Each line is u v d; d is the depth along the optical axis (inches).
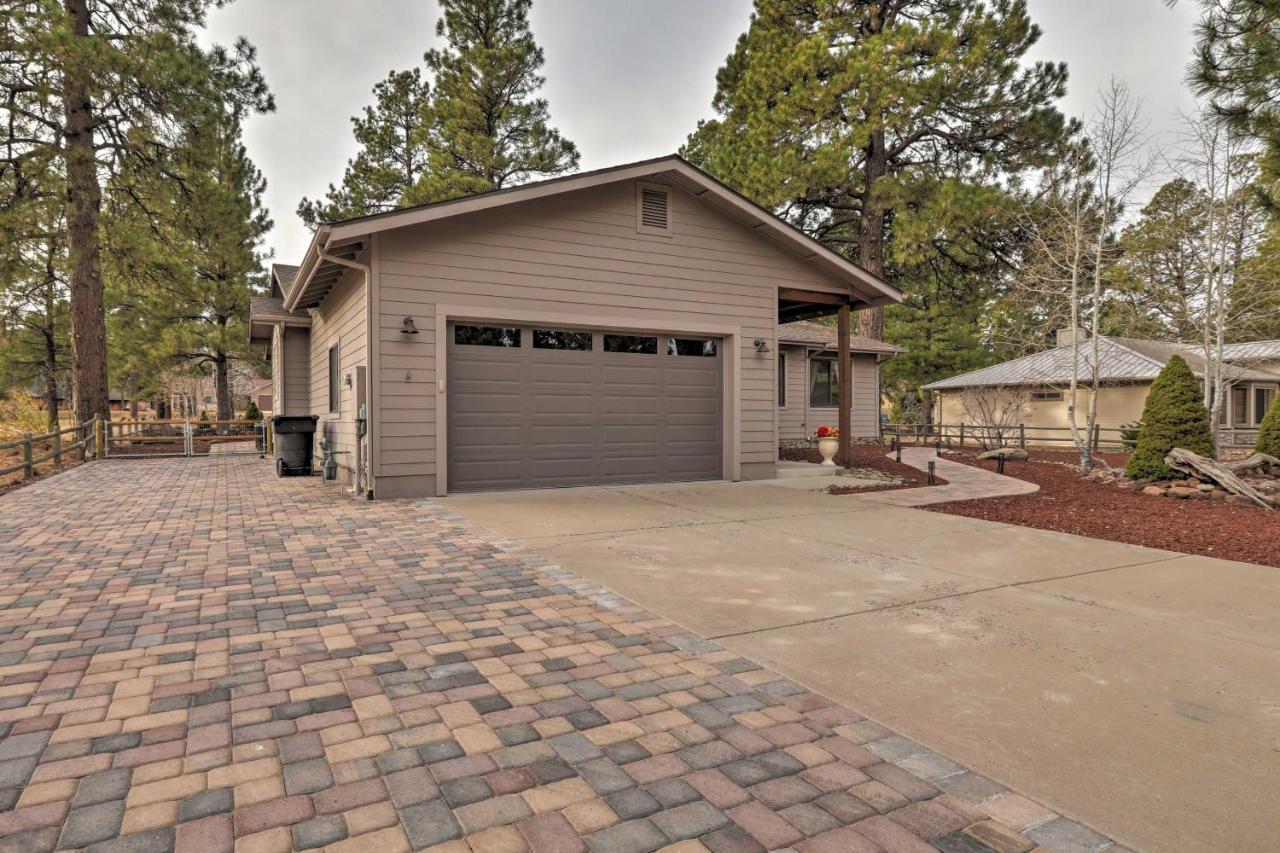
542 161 921.5
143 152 581.3
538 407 371.9
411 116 1027.3
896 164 777.6
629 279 385.4
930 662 133.2
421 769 91.7
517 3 884.0
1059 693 119.3
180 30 581.3
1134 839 78.6
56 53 477.1
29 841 75.2
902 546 239.8
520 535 252.1
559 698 114.6
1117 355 835.4
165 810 81.5
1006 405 818.2
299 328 561.6
